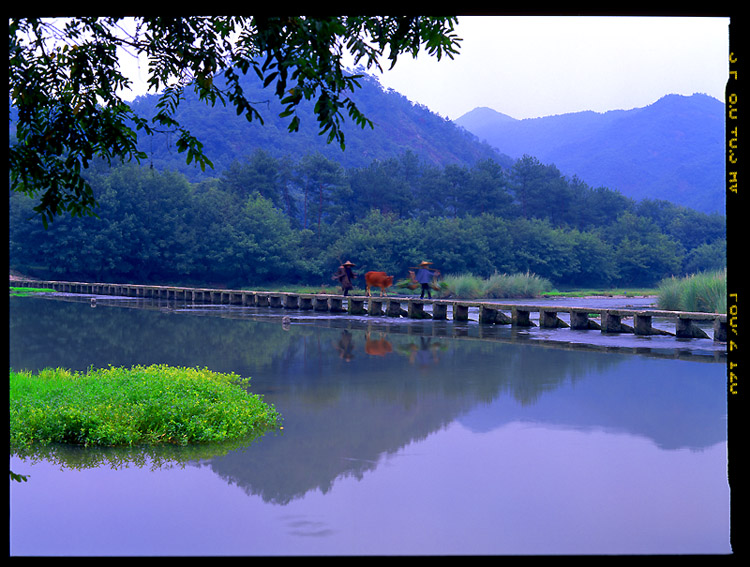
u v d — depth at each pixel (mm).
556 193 114562
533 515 5367
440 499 5746
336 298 32000
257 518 5293
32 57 4973
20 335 20406
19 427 7855
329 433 8133
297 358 15203
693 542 4840
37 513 5418
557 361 14500
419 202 107625
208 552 4633
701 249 112625
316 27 4129
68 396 8914
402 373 12938
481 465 6742
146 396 8812
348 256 76562
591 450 7289
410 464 6809
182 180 77125
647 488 6012
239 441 7805
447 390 11062
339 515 5371
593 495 5844
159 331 21891
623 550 4668
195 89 4977
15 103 5121
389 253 76062
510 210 108688
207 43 4820
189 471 6621
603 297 53562
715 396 10375
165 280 75688
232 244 74438
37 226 66812
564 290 87688
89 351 16609
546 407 9602
